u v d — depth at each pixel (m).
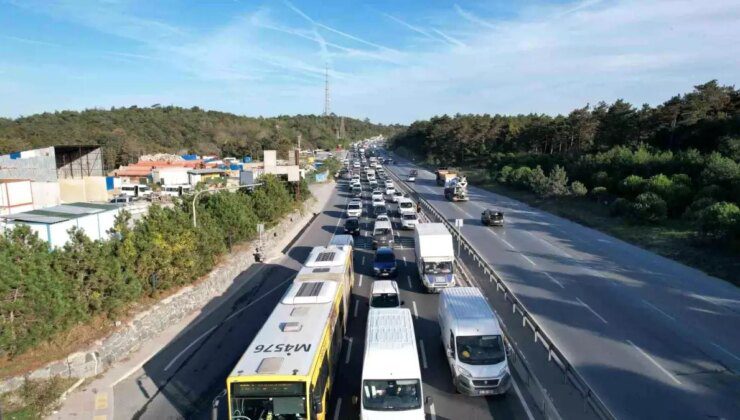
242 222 33.22
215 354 18.28
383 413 12.28
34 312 15.91
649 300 22.31
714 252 29.64
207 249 25.66
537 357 16.25
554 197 55.72
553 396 13.74
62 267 17.84
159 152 118.25
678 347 17.19
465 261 29.62
